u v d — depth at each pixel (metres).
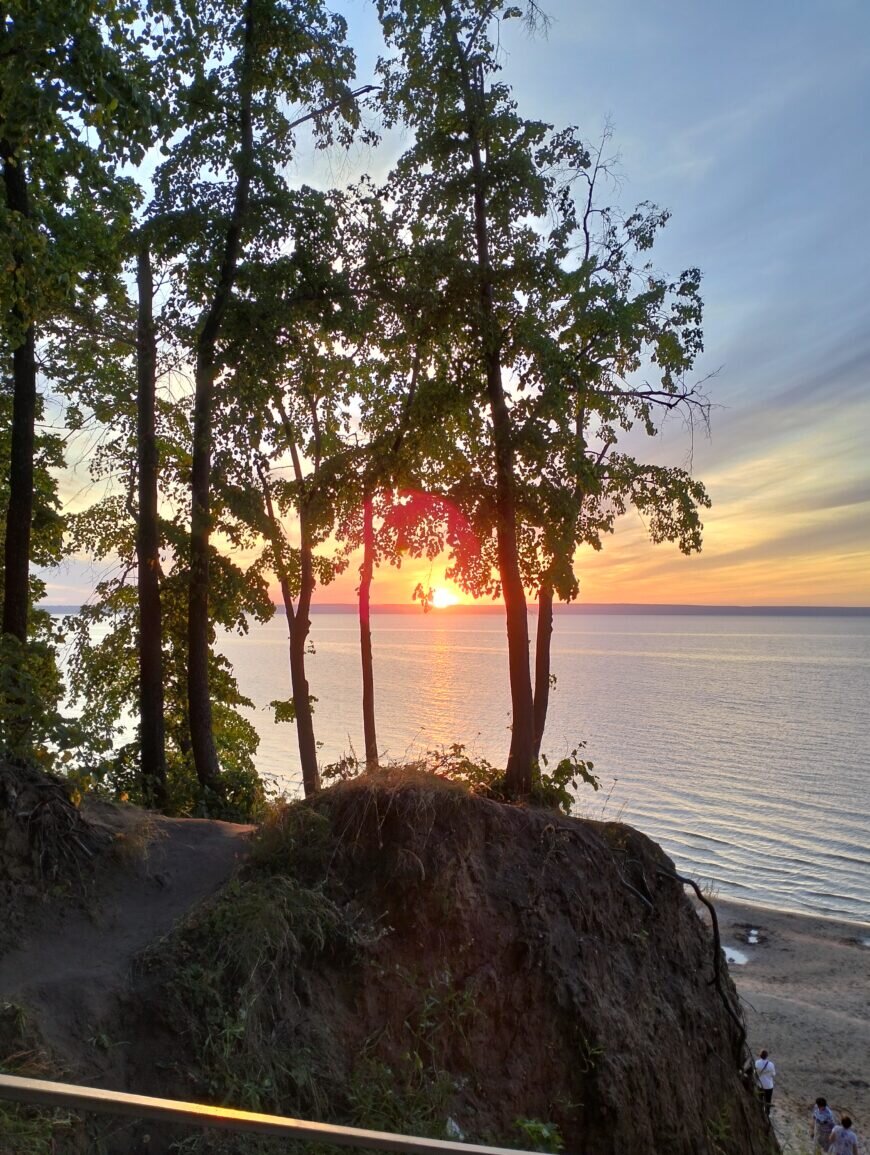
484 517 12.24
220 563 15.16
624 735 93.19
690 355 13.95
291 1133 2.61
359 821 7.03
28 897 6.03
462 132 12.62
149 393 14.47
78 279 10.90
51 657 13.99
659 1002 7.96
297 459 18.52
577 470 11.83
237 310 13.38
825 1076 20.41
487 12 12.23
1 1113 4.16
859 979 27.86
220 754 19.30
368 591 16.39
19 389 12.25
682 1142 7.20
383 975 6.23
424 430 13.63
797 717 110.62
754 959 29.83
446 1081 5.91
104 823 7.16
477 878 7.23
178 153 13.26
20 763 6.85
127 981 5.40
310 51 13.70
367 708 16.17
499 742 80.06
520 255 12.32
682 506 14.20
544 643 15.09
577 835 8.39
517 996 6.80
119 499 18.48
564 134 12.74
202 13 13.07
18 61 7.80
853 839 51.81
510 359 12.12
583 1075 6.76
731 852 49.03
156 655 14.05
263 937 5.79
